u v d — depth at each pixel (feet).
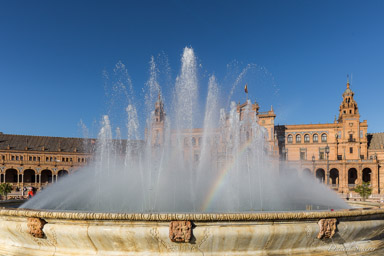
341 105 359.87
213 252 37.19
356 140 341.82
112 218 35.99
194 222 36.24
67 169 354.13
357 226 42.04
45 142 368.07
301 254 39.47
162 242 36.35
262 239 37.40
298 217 38.27
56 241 38.47
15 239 41.70
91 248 37.65
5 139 354.33
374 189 314.35
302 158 356.79
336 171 344.69
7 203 71.36
